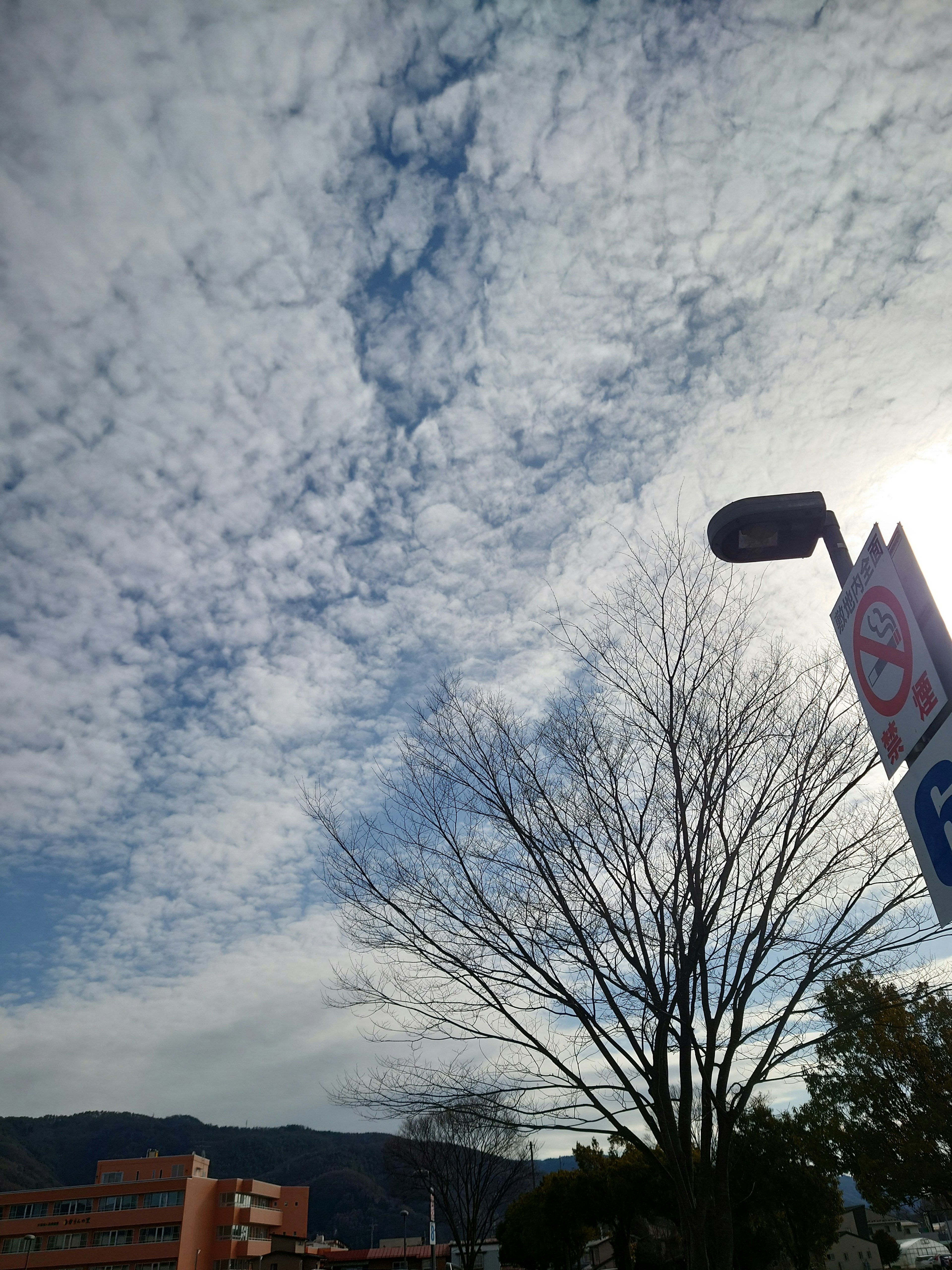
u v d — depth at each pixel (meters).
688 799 9.95
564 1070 9.62
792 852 9.48
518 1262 54.97
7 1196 55.66
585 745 10.54
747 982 9.45
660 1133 9.48
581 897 9.84
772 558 5.40
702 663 10.49
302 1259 63.03
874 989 9.68
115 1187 55.75
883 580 4.12
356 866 10.46
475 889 10.05
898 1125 22.66
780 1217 29.83
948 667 3.53
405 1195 39.16
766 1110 26.84
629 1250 36.78
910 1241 64.06
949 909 3.46
